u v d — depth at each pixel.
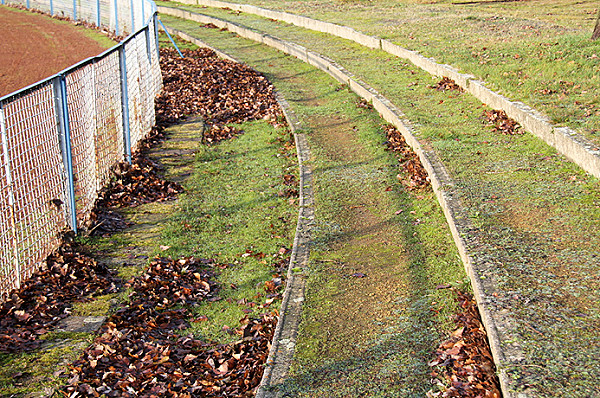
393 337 5.30
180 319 6.38
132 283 7.03
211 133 13.54
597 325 4.75
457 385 4.43
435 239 7.16
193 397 5.02
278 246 8.06
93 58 9.30
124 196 9.71
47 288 6.72
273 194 9.90
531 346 4.55
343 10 25.75
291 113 14.02
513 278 5.61
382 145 10.99
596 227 6.47
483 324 5.17
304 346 5.31
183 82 17.98
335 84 16.33
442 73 14.18
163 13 32.94
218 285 7.16
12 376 5.18
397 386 4.58
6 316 6.11
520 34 16.98
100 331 5.98
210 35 25.45
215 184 10.58
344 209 8.48
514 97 10.99
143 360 5.49
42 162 7.43
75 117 8.41
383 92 13.80
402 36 18.72
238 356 5.61
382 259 6.93
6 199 7.12
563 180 7.85
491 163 8.79
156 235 8.49
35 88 7.12
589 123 9.05
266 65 19.64
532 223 6.74
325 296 6.21
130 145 11.48
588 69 12.07
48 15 37.22
